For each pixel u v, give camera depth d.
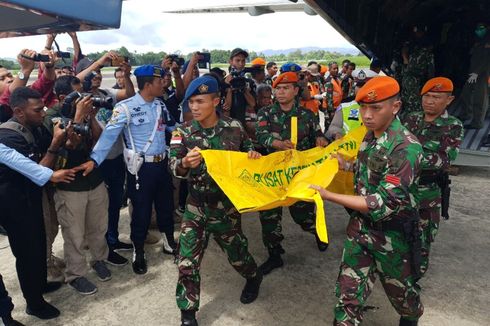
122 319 2.99
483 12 7.73
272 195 2.72
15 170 2.65
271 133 3.60
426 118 3.12
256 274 3.10
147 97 3.40
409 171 2.02
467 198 5.46
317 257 3.90
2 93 3.64
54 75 3.81
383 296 3.23
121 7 1.99
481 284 3.38
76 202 3.15
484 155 6.28
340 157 2.74
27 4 1.57
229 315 2.99
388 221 2.17
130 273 3.67
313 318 2.94
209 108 2.63
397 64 8.27
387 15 7.34
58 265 3.71
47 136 3.07
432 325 2.84
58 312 3.03
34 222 2.80
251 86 4.78
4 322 2.75
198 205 2.73
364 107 2.08
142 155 3.41
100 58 3.89
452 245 4.11
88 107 2.96
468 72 7.24
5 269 3.80
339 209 5.18
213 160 2.55
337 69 9.21
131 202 3.57
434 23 8.56
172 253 4.01
